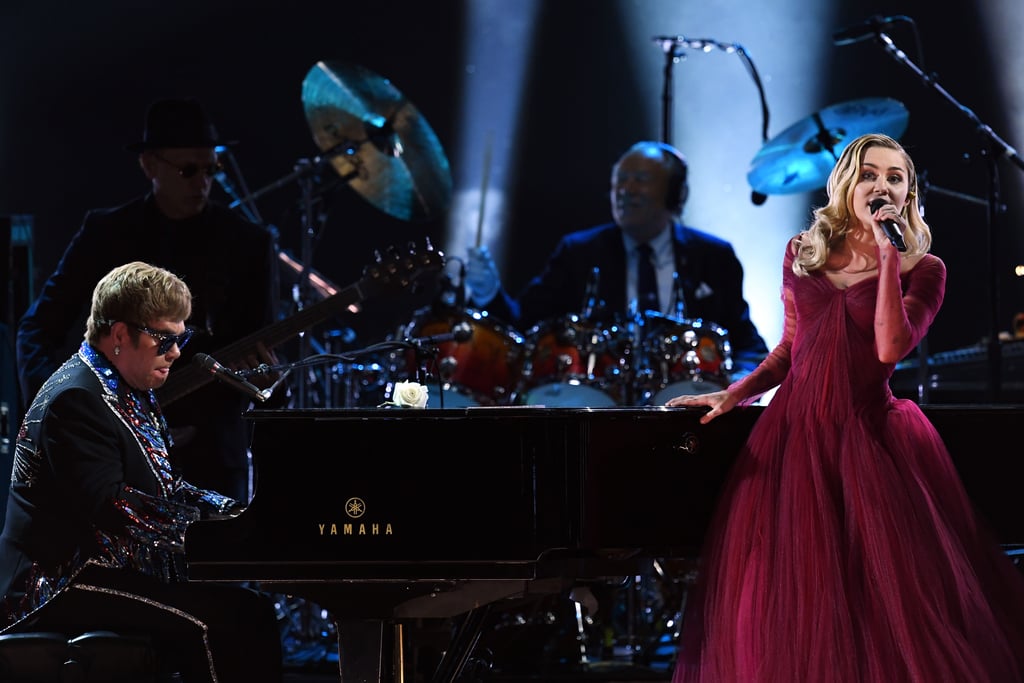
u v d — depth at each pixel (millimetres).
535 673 14836
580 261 18422
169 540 9977
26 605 10109
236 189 24594
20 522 10297
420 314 16766
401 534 9406
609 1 24750
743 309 18219
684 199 18375
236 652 10086
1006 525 10195
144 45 24500
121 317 10516
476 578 9430
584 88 24984
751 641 9453
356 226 24719
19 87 24312
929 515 9562
